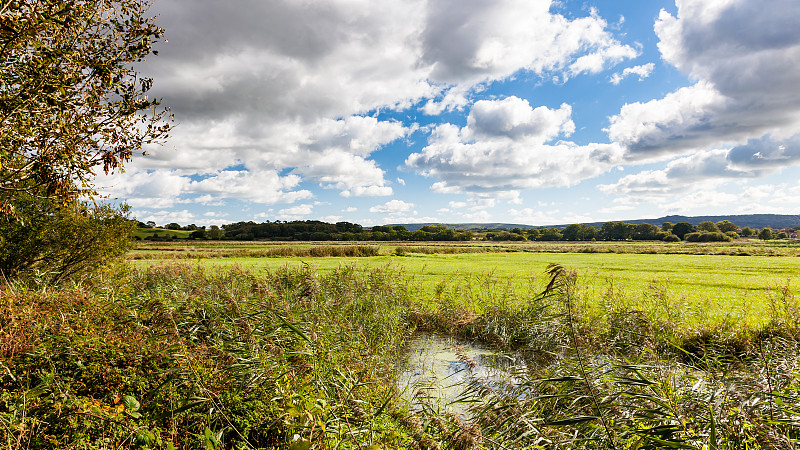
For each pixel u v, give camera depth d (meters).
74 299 8.98
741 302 17.31
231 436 5.20
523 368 8.61
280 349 7.43
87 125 7.50
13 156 7.52
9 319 6.75
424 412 6.44
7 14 5.87
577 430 5.05
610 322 12.72
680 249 89.50
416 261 53.78
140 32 7.69
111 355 6.20
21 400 4.50
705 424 4.39
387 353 11.01
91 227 15.32
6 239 13.16
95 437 4.29
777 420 4.45
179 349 6.23
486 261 55.34
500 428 5.85
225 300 10.44
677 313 13.16
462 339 14.26
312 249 62.78
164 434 4.73
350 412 5.44
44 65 6.67
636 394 4.77
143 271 21.25
